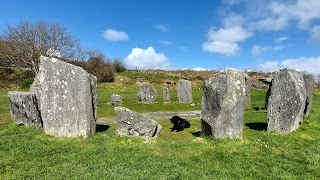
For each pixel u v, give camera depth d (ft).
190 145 47.65
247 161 41.63
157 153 44.11
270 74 214.28
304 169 39.73
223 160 41.93
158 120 75.56
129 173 35.60
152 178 34.45
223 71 52.54
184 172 36.55
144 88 117.19
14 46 195.11
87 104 51.37
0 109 88.99
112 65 218.18
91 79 54.54
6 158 39.24
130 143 48.14
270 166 40.24
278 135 55.62
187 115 85.46
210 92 52.39
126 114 51.83
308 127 63.05
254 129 64.13
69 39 203.92
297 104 57.62
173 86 193.67
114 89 176.86
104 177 34.27
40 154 41.57
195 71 241.14
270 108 59.67
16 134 55.67
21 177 33.76
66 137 50.88
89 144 47.16
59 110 51.85
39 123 61.77
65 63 52.44
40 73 53.31
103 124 68.80
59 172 35.42
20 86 172.96
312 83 78.74
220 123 51.21
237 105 51.57
